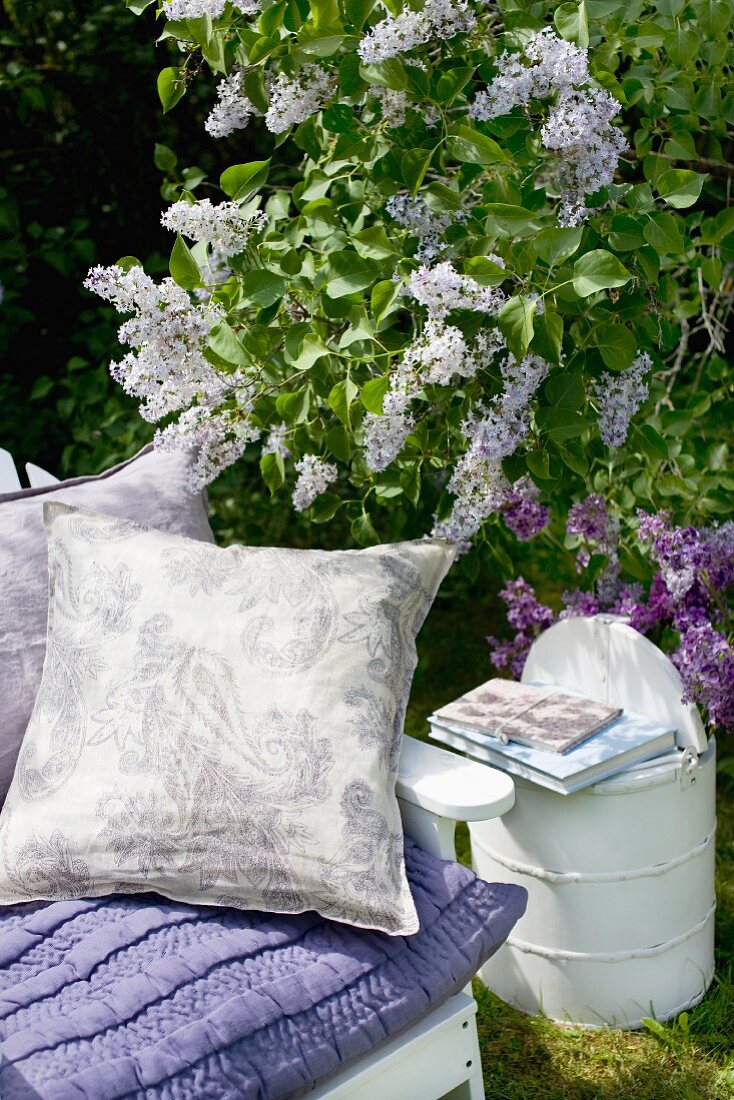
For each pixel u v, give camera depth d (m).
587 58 1.76
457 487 1.94
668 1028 1.93
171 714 1.57
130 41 3.19
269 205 2.19
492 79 1.77
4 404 3.46
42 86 3.31
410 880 1.53
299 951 1.44
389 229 2.06
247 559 1.71
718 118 2.02
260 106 1.88
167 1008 1.33
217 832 1.50
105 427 3.14
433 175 2.12
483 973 2.08
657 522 2.11
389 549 1.71
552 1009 1.97
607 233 1.84
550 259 1.69
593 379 1.92
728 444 2.64
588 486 2.41
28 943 1.47
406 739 1.72
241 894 1.49
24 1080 1.22
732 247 2.14
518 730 1.90
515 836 1.93
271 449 2.20
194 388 1.86
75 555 1.78
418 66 1.82
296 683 1.56
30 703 1.77
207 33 1.77
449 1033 1.52
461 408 1.99
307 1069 1.32
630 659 1.97
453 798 1.53
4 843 1.60
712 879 2.01
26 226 3.54
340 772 1.51
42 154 3.54
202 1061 1.27
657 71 2.01
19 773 1.65
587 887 1.88
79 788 1.58
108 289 1.72
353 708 1.55
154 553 1.74
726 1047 1.89
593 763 1.80
